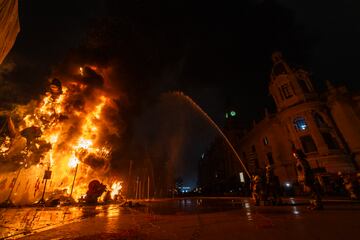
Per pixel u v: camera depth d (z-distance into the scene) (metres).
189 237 4.41
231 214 8.21
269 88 41.44
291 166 35.34
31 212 11.37
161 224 6.43
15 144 19.91
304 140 33.09
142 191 45.09
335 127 32.78
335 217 5.95
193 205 15.98
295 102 35.28
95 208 14.54
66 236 4.92
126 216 8.98
